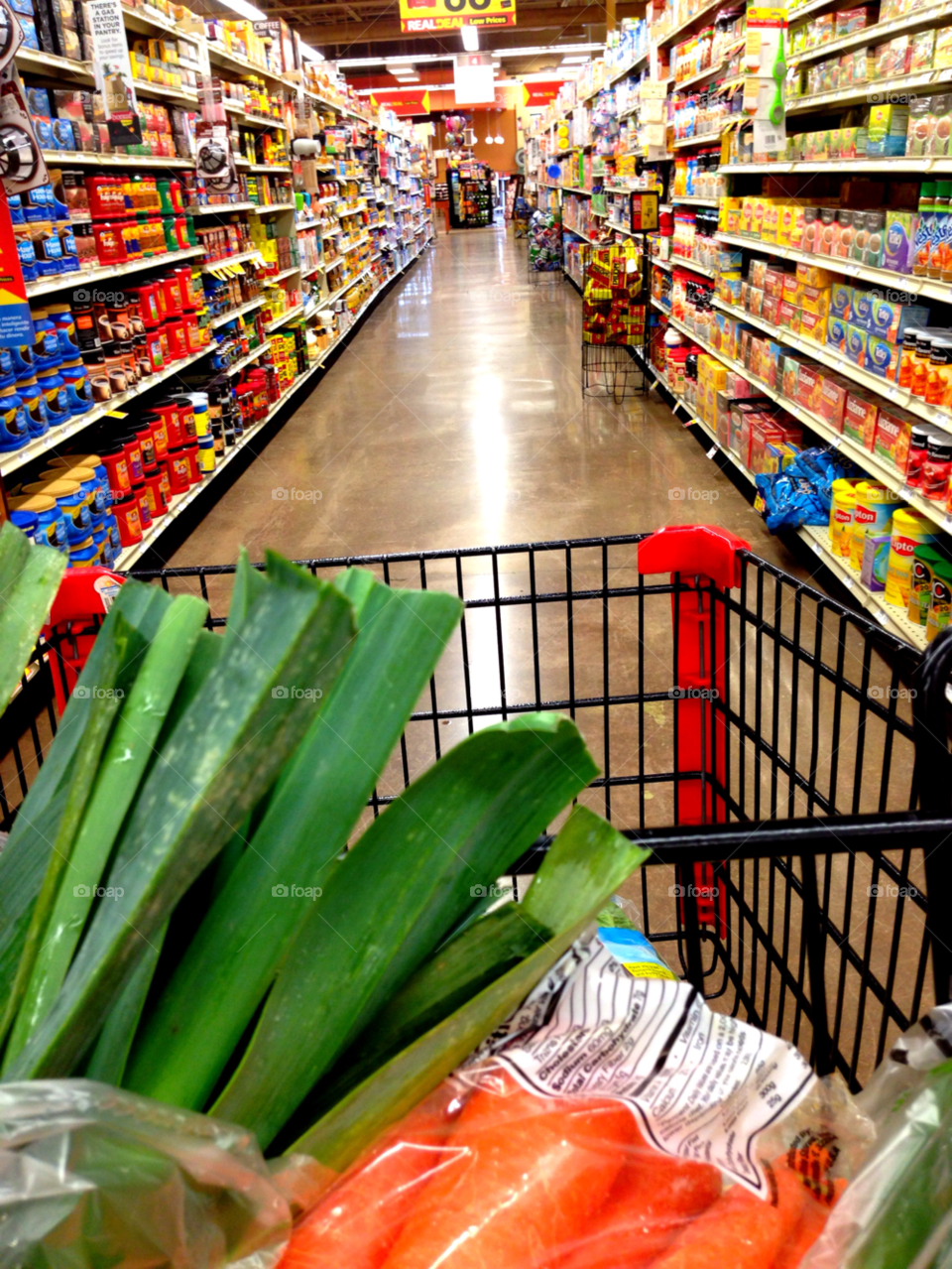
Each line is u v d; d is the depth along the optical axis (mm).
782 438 4719
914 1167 428
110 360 4277
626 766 2770
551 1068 470
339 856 568
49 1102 324
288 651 340
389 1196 414
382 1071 407
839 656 1235
